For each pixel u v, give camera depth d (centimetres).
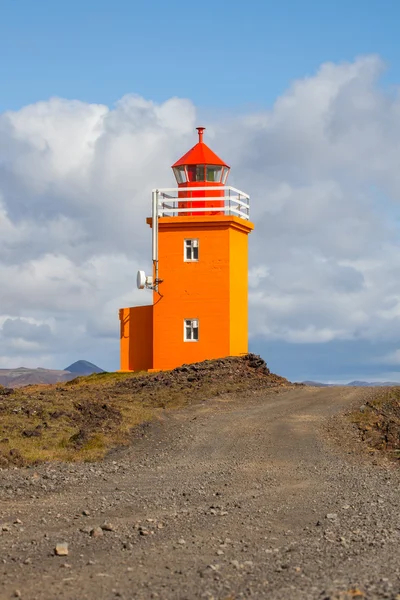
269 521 1664
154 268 5406
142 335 5600
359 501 1912
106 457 2655
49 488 2030
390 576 1187
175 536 1499
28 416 3111
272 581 1166
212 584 1148
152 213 5409
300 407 3800
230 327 5325
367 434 3119
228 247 5338
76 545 1410
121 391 4334
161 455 2700
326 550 1389
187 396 4150
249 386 4438
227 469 2414
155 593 1099
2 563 1273
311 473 2361
